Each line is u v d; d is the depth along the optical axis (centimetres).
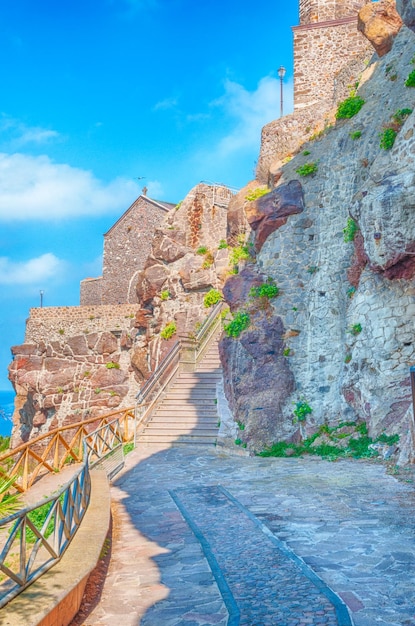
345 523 778
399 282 1378
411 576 572
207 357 2205
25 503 1018
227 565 648
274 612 504
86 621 524
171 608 543
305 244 1736
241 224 2128
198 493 1065
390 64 1709
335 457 1337
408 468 1127
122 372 2877
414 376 1108
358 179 1633
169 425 1727
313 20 2453
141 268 3897
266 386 1625
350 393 1474
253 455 1492
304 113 2223
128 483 1216
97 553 598
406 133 1383
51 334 3064
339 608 498
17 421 3075
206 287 2652
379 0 1823
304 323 1670
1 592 484
